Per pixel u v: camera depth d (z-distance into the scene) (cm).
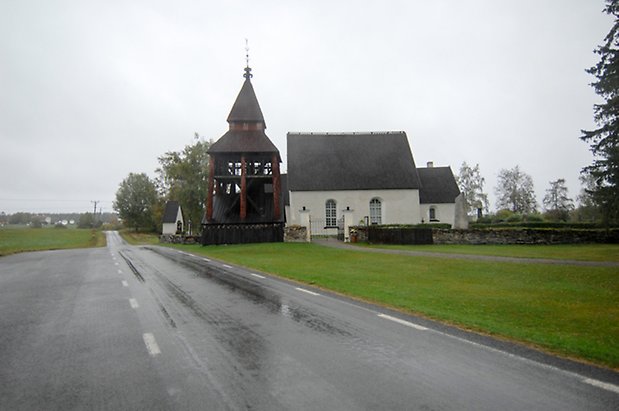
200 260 2111
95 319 793
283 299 980
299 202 3962
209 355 561
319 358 544
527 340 620
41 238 5684
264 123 3675
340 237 3259
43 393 443
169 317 797
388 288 1116
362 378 471
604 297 962
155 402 414
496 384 450
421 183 4481
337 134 4516
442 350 575
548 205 7588
